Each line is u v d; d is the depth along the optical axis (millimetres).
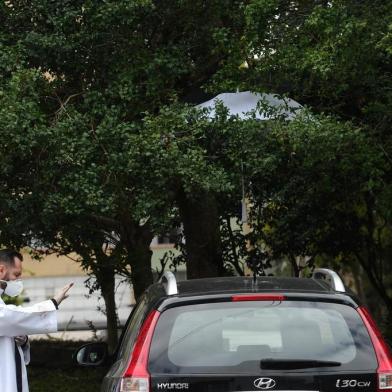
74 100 13547
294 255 18203
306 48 12609
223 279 7871
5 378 8172
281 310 6988
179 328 6898
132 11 12867
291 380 6625
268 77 13148
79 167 11930
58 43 12930
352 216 17781
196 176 11852
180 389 6625
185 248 16609
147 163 11977
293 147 12258
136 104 13273
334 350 6789
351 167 13094
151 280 16406
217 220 15938
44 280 36875
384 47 11867
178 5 13516
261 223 16875
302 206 16078
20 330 8141
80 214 12461
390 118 13211
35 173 12156
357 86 13609
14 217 12648
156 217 12391
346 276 33562
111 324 18281
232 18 13898
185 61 13758
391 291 27359
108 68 13445
